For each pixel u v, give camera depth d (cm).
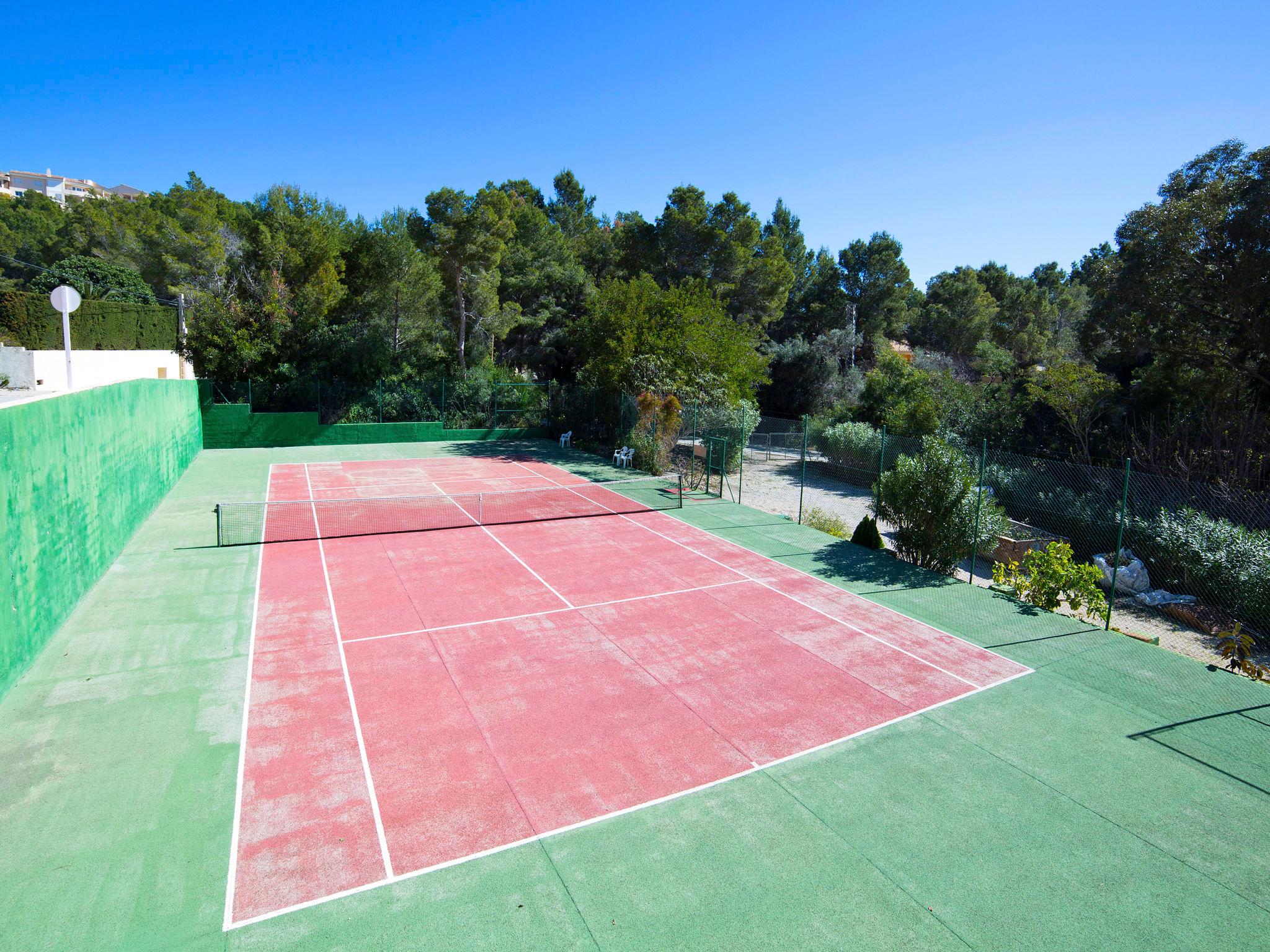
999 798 721
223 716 848
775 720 868
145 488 1773
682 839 648
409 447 3241
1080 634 1159
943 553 1464
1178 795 731
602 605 1252
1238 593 1350
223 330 3197
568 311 4575
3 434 870
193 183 4716
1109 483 1883
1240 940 543
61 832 635
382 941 524
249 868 598
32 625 965
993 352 3997
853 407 3575
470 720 855
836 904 571
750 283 4519
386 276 3544
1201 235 2131
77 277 3750
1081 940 539
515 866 609
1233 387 2262
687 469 2775
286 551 1539
